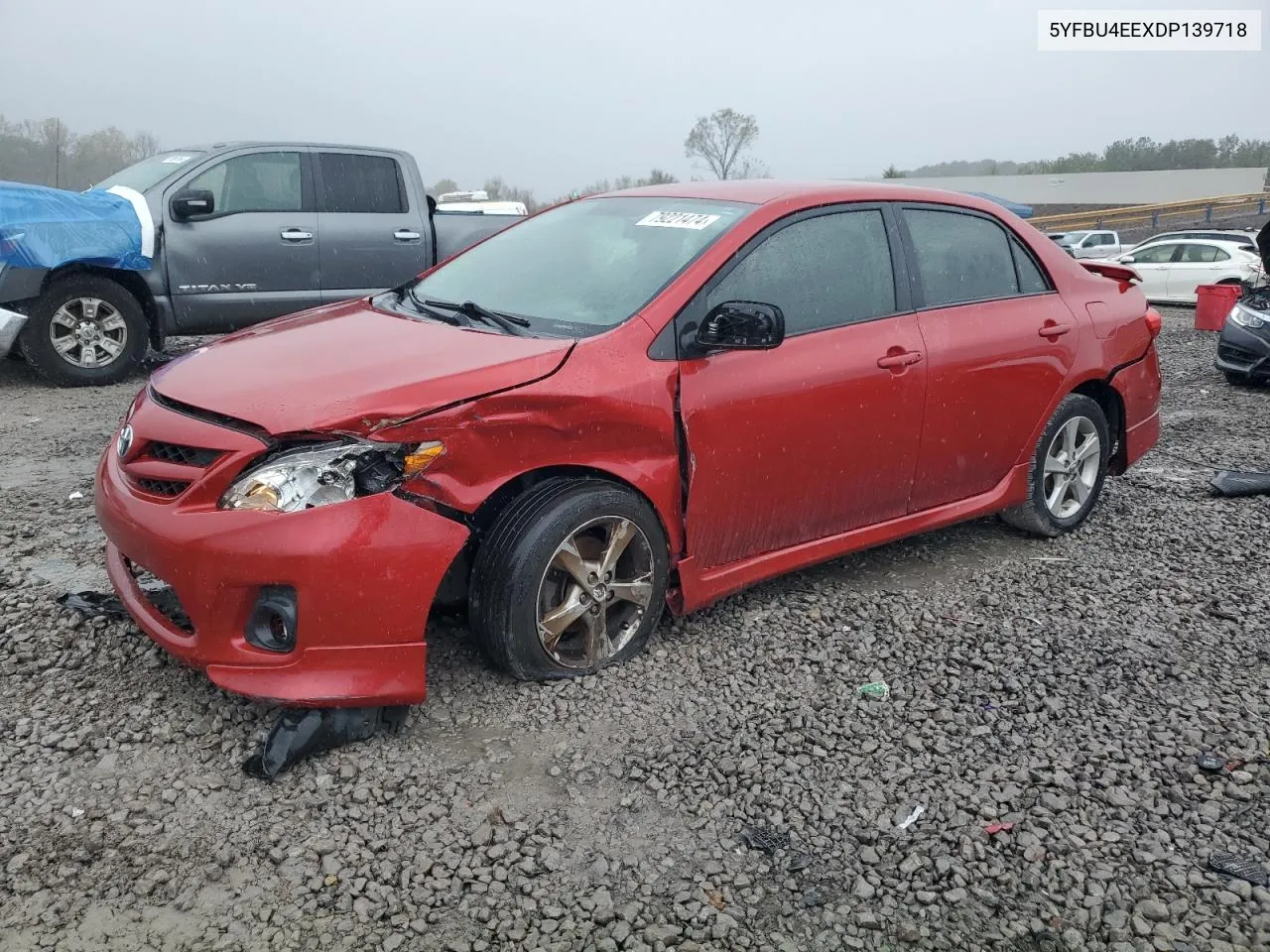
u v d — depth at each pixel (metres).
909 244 4.38
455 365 3.25
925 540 5.10
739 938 2.47
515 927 2.47
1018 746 3.30
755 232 3.89
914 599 4.37
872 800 3.00
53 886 2.53
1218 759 3.25
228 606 2.97
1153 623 4.22
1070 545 5.09
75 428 6.93
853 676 3.70
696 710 3.43
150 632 3.24
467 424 3.12
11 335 7.78
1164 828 2.93
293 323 4.01
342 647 3.00
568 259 4.10
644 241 4.00
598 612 3.53
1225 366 10.02
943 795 3.04
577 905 2.55
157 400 3.33
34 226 7.72
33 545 4.60
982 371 4.49
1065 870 2.76
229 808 2.84
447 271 4.49
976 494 4.77
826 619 4.14
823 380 3.92
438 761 3.08
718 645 3.88
